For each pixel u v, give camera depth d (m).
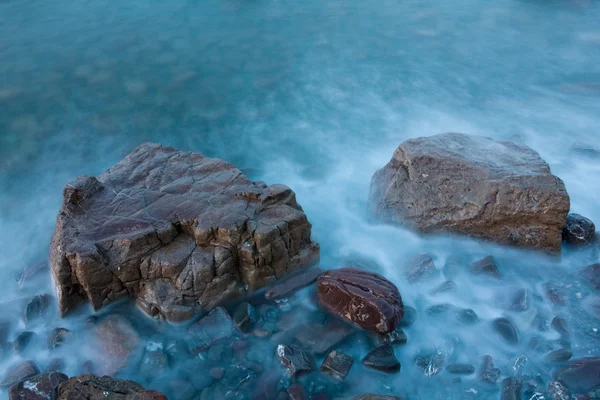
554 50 15.84
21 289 7.10
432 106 12.88
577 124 11.76
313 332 6.06
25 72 14.38
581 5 19.28
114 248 6.32
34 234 8.62
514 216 7.11
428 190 7.58
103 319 6.33
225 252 6.35
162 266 6.25
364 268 7.12
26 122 12.16
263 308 6.42
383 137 11.52
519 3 19.62
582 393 5.20
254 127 12.05
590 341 5.93
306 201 8.98
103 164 10.81
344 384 5.48
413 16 18.61
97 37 16.62
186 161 7.97
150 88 13.77
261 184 7.54
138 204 6.98
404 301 6.66
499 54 15.68
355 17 18.55
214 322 6.09
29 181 10.18
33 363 5.85
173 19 18.16
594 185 9.13
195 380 5.55
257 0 19.95
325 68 14.95
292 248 6.82
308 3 19.75
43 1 19.62
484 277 6.97
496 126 11.82
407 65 15.10
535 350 5.84
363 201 8.98
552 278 6.96
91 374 5.36
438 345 5.97
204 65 15.05
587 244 7.32
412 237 7.74
